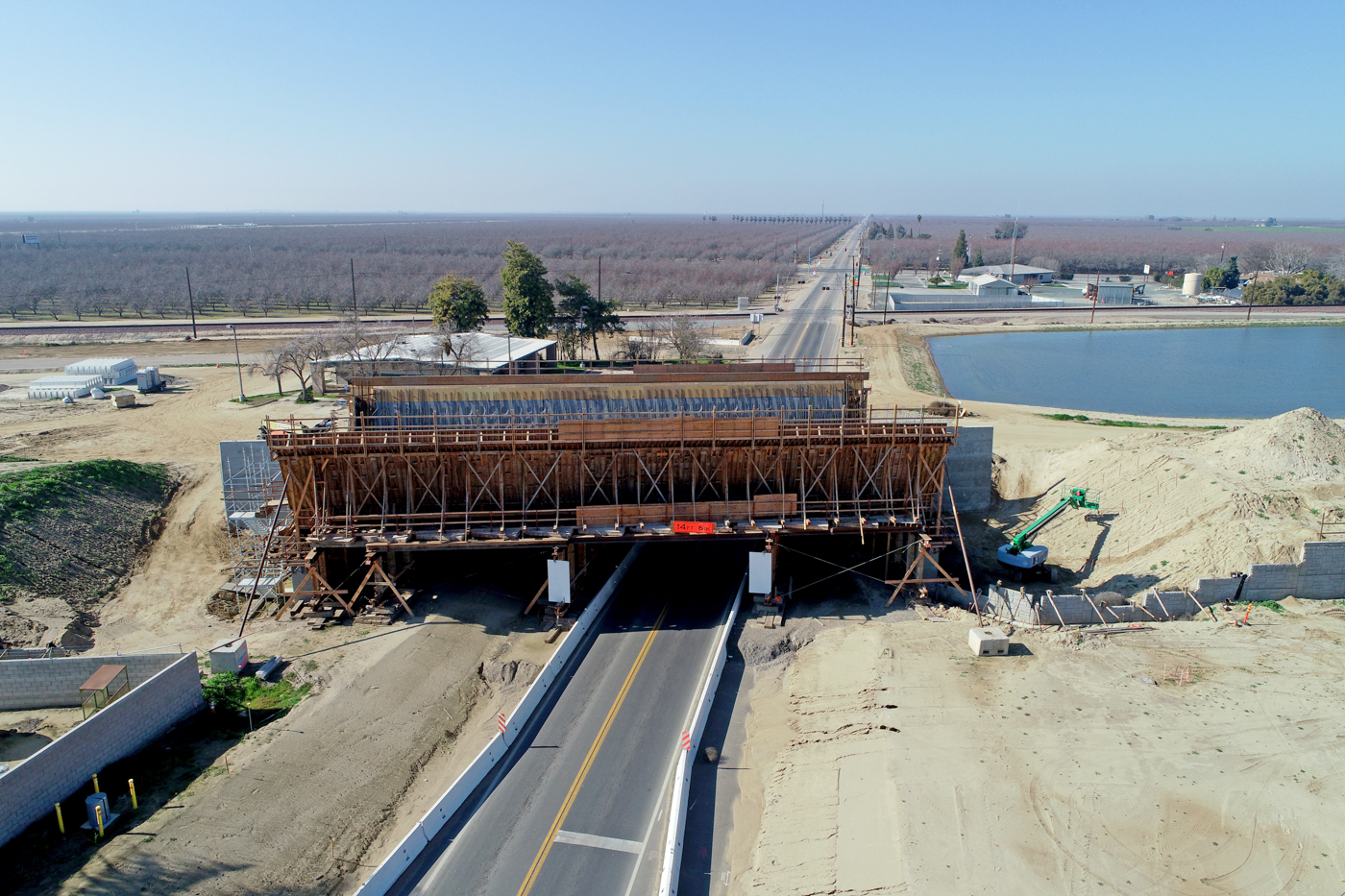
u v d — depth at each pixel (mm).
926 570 47844
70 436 73312
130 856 26812
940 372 110375
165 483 61344
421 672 38562
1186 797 28875
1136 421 78688
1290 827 27375
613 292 178250
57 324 142625
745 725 35469
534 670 38906
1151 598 41844
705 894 26375
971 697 35500
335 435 43562
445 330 104375
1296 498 48000
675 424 44719
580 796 30547
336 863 27516
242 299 164500
